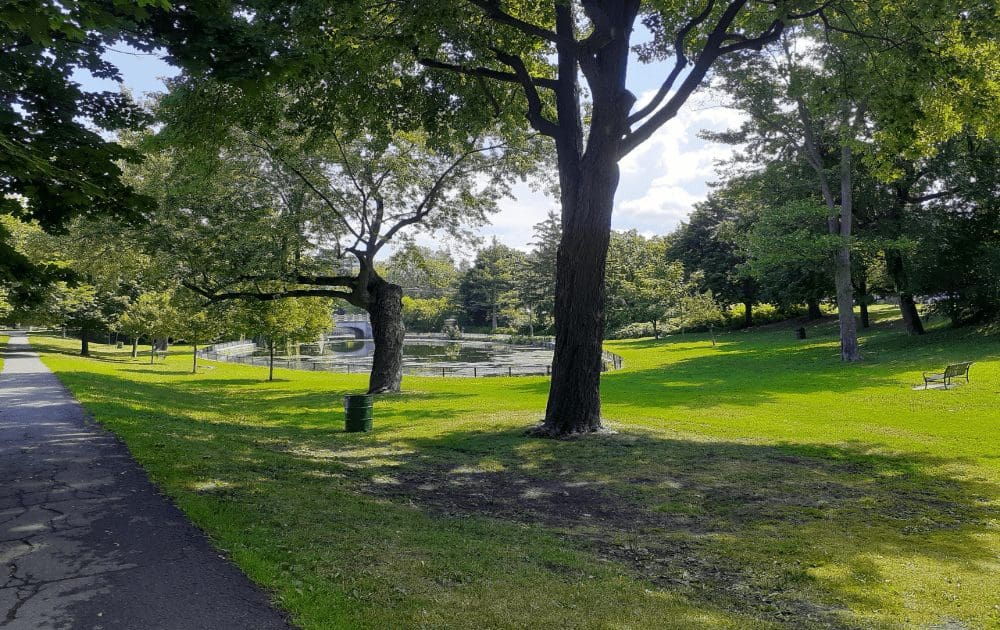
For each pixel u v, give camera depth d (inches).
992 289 1286.9
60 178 321.4
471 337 3836.1
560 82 600.1
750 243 1352.1
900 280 1422.2
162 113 526.6
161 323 1630.2
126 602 183.2
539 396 954.7
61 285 1503.4
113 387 845.8
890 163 601.3
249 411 830.5
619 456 492.7
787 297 1800.0
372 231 1003.3
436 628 175.2
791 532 323.9
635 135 556.1
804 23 713.0
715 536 318.0
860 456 495.8
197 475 327.6
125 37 309.0
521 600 204.7
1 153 277.1
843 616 224.1
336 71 554.6
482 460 485.1
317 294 1016.9
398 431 623.5
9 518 255.1
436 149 712.4
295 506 291.4
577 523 337.4
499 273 4254.4
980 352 1126.4
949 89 538.0
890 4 558.3
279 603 183.8
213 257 905.5
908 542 307.9
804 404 783.1
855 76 615.2
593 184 557.6
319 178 919.0
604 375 1306.6
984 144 1165.1
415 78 644.1
